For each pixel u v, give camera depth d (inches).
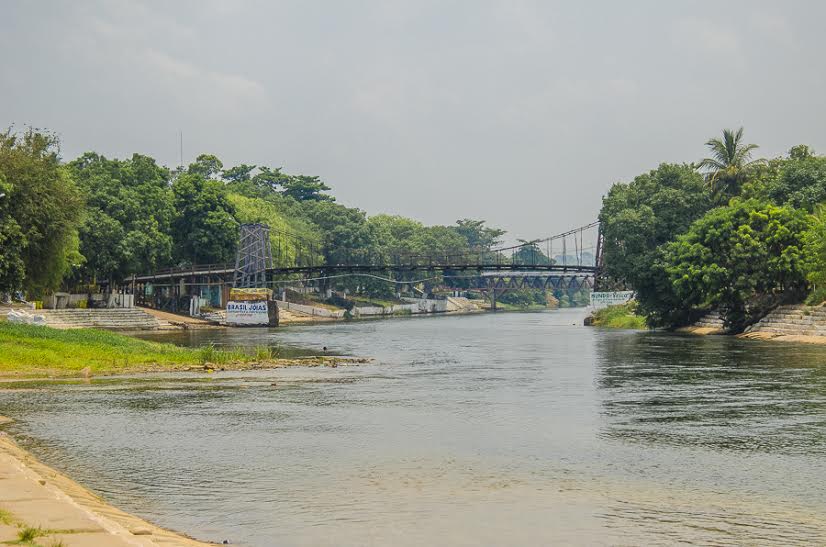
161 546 530.0
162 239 4675.2
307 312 6353.3
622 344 2859.3
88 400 1417.3
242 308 4832.7
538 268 6195.9
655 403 1355.8
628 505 730.2
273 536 639.1
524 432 1095.6
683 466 886.4
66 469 872.9
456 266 6240.2
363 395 1497.3
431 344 3088.1
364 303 7598.4
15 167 2456.9
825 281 2837.1
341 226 7357.3
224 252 5423.2
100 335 2536.9
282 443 1020.5
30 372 1852.9
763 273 3115.2
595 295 5068.9
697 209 3959.2
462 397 1460.4
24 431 1104.8
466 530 656.4
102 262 4330.7
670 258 3592.5
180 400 1423.5
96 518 527.2
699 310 3750.0
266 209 6830.7
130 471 864.3
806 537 636.1
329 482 816.3
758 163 4202.8
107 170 4842.5
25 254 2485.2
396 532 650.2
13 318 3093.0
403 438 1054.4
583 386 1606.8
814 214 3287.4
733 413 1243.2
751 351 2393.0
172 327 4411.9
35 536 465.1
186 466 888.3
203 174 7731.3
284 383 1700.3
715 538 634.2
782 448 979.9
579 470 868.0
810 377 1700.3
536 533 648.4
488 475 846.5
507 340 3314.5
